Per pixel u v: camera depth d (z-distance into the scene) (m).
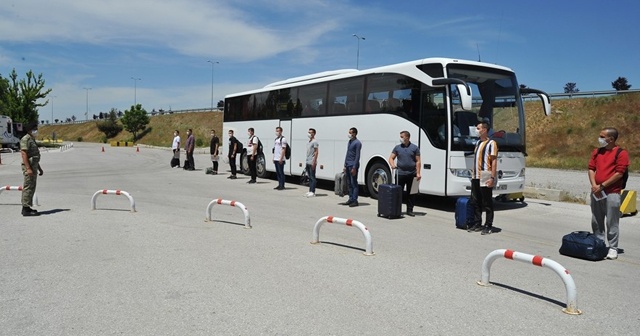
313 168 14.65
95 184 17.59
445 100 11.82
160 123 89.56
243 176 21.50
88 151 52.34
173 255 7.11
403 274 6.30
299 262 6.80
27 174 10.26
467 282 6.02
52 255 7.09
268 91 19.75
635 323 4.76
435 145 12.01
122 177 20.80
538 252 7.95
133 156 41.66
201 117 84.25
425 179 12.28
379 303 5.17
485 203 9.33
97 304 5.05
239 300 5.20
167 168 26.89
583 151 36.53
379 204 11.00
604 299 5.49
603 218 7.81
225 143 23.31
